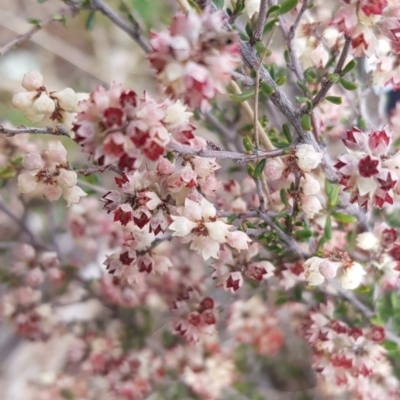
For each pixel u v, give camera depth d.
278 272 0.15
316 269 0.13
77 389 0.21
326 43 0.15
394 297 0.16
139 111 0.11
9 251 0.22
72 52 0.31
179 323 0.15
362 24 0.12
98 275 0.23
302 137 0.13
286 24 0.15
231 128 0.19
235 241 0.12
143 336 0.21
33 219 0.23
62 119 0.13
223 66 0.11
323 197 0.15
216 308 0.16
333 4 0.16
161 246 0.17
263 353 0.21
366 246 0.15
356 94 0.16
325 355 0.15
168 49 0.10
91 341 0.20
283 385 0.25
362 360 0.15
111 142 0.11
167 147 0.11
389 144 0.12
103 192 0.17
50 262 0.18
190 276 0.18
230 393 0.22
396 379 0.17
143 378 0.19
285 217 0.14
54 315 0.19
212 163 0.12
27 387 0.24
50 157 0.13
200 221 0.12
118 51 0.31
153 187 0.13
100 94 0.11
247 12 0.13
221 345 0.23
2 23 0.29
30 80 0.12
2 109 0.28
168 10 0.19
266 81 0.12
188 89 0.11
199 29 0.11
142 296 0.19
